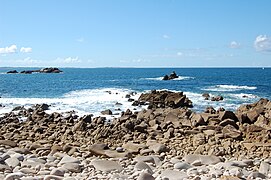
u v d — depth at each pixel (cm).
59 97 3619
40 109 2372
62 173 714
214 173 718
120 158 952
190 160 920
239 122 1705
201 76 10038
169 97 3044
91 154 1039
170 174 720
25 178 643
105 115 2311
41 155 1009
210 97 3588
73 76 10850
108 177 690
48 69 15162
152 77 9812
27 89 4847
